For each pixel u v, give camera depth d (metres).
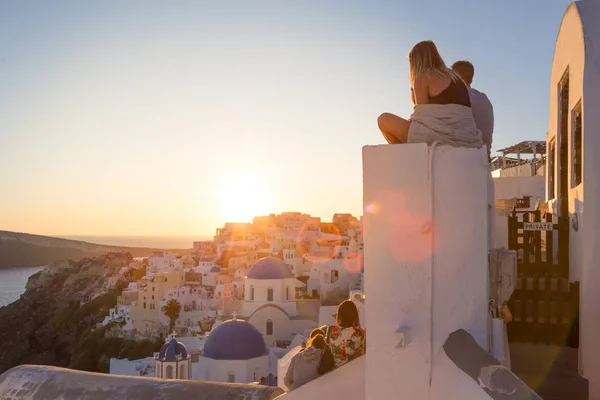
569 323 5.95
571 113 6.90
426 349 3.11
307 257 116.19
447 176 3.12
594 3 6.55
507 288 3.56
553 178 9.09
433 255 3.12
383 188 3.21
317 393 3.73
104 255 177.62
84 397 4.70
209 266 124.88
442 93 3.49
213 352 41.28
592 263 5.70
